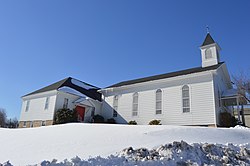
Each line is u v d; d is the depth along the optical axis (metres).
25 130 14.46
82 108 25.81
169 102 19.09
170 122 18.42
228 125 16.14
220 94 18.61
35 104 25.97
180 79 19.11
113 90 23.91
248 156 7.53
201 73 17.80
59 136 11.02
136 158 6.59
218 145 8.19
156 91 20.38
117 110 22.73
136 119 20.72
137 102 21.39
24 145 9.97
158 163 6.35
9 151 9.14
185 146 7.45
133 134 9.84
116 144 8.50
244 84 18.47
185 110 17.98
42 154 8.06
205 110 16.88
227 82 21.94
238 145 8.67
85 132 11.24
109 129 11.39
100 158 6.36
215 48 20.98
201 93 17.55
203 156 7.16
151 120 19.61
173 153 6.96
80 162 5.95
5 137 12.61
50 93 24.70
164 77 20.81
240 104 19.16
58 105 23.67
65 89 25.31
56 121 21.98
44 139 10.74
